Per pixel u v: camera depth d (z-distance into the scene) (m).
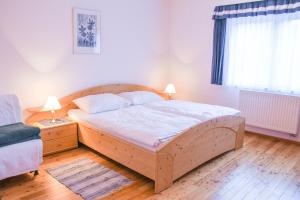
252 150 3.56
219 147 3.19
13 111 3.00
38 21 3.34
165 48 5.27
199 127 2.73
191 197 2.34
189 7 4.87
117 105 3.81
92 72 4.04
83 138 3.42
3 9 3.03
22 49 3.25
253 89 4.19
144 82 4.95
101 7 3.98
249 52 4.14
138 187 2.50
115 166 2.97
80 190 2.42
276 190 2.49
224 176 2.76
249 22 4.07
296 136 3.88
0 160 2.40
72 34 3.70
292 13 3.63
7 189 2.44
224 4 4.34
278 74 3.89
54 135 3.25
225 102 4.60
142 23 4.69
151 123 2.93
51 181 2.60
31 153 2.61
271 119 3.99
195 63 4.95
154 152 2.35
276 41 3.83
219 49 4.45
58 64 3.62
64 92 3.74
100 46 4.07
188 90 5.14
